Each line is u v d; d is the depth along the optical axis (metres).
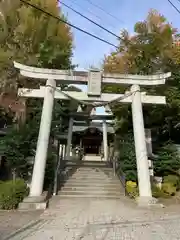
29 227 6.51
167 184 12.81
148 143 14.68
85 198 11.59
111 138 28.66
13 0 15.87
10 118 17.27
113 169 15.95
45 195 10.38
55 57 17.16
